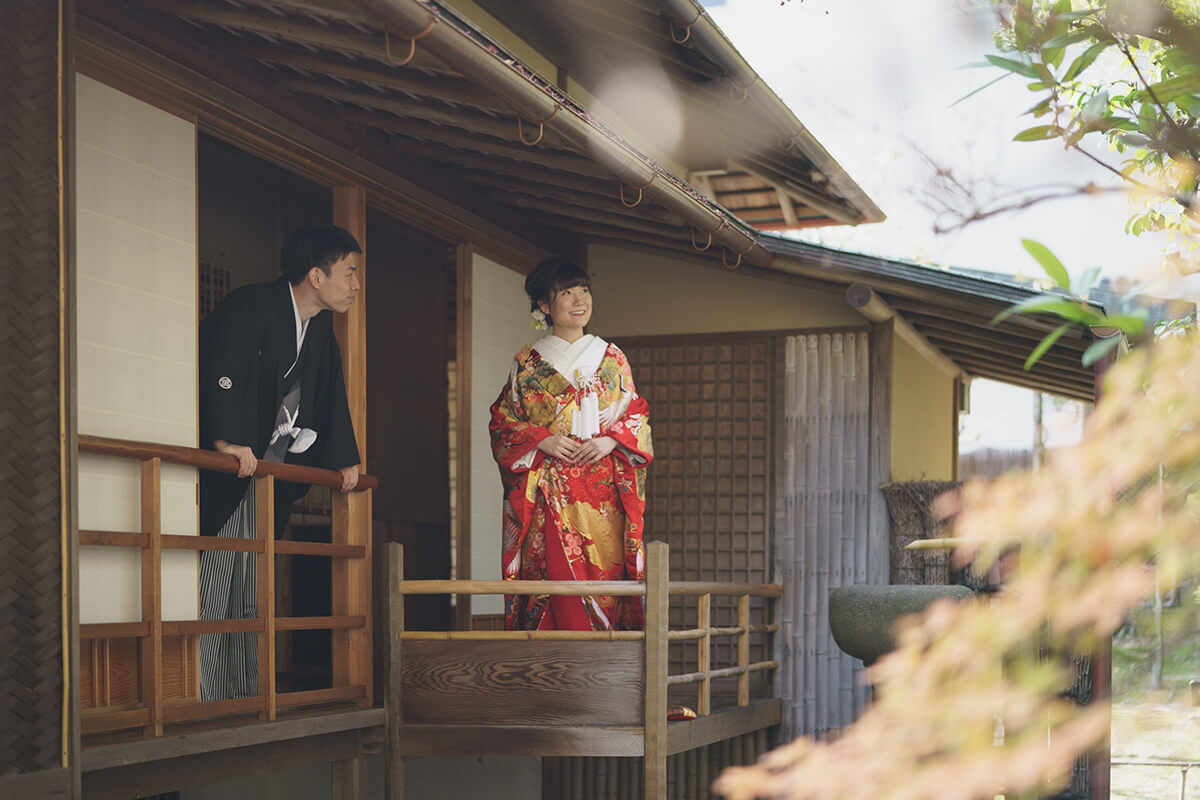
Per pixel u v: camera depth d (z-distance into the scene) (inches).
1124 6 39.4
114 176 123.4
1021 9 38.7
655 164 159.5
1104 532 32.7
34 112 100.9
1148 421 32.5
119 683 121.8
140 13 126.9
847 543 220.5
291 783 181.5
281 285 150.1
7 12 99.0
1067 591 33.4
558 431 174.2
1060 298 35.6
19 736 97.2
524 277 224.5
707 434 231.8
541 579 173.6
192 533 132.6
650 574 148.6
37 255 100.6
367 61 138.2
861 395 222.7
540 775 200.4
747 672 198.8
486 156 179.9
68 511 101.7
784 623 222.2
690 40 206.5
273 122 148.3
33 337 100.0
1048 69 40.9
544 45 229.6
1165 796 159.6
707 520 230.1
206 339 141.8
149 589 118.8
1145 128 41.4
